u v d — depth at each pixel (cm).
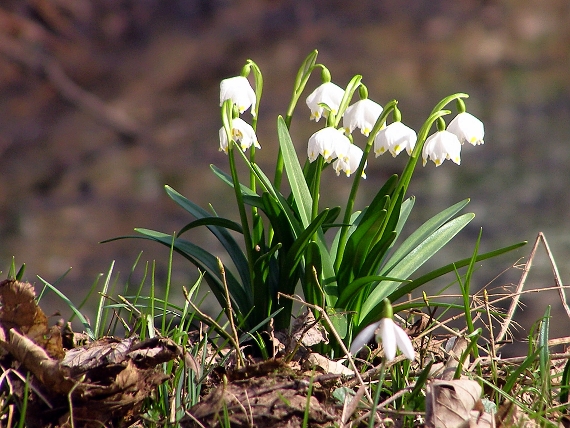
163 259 1205
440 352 331
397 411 255
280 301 354
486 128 1595
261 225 358
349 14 2403
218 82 2139
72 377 258
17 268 1223
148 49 2439
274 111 1845
